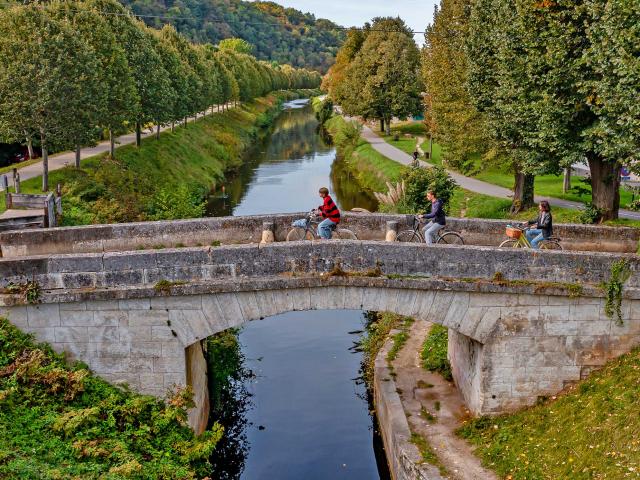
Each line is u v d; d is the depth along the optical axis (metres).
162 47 60.31
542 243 19.11
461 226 20.30
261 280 15.56
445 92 38.59
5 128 35.12
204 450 15.13
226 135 77.12
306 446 19.00
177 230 19.48
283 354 25.30
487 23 29.39
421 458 15.20
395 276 15.91
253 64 139.25
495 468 14.68
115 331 15.54
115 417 15.19
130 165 46.31
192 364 17.02
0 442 13.24
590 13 20.66
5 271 15.16
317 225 20.30
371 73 79.06
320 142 90.44
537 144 25.67
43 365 15.23
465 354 18.06
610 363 16.19
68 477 12.58
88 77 37.72
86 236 18.95
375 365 20.84
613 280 15.79
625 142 19.23
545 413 15.86
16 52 34.69
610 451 13.48
